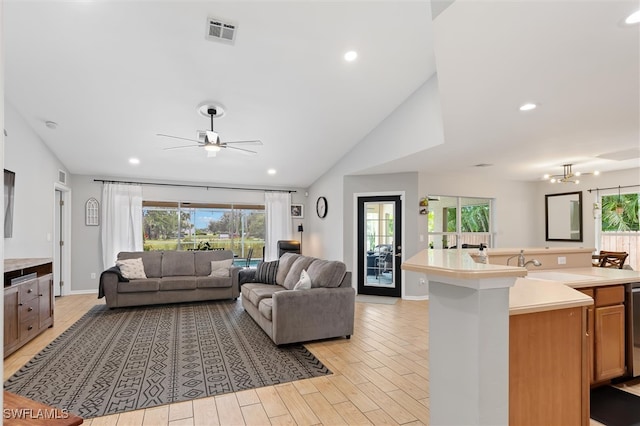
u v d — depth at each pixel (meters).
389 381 2.77
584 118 3.07
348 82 3.94
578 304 1.57
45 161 4.91
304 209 7.93
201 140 4.90
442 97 2.60
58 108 4.10
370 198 6.12
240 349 3.46
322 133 5.18
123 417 2.24
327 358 3.24
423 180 6.12
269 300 3.93
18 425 0.99
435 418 1.41
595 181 6.31
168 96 3.97
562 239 6.83
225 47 3.25
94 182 6.27
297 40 3.20
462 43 1.87
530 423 1.46
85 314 4.75
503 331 1.27
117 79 3.63
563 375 1.54
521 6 1.53
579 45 1.87
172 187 6.88
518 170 5.81
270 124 4.78
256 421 2.21
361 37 3.19
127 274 5.28
